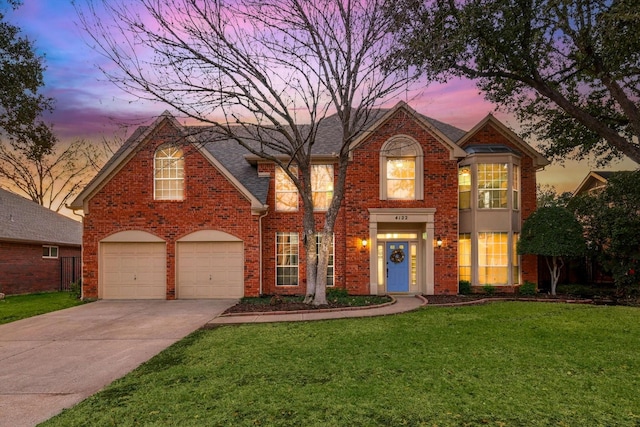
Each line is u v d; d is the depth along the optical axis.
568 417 4.95
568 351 7.79
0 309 14.42
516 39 14.51
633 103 14.88
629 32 11.78
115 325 11.14
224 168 16.27
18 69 21.75
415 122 17.06
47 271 22.78
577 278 20.06
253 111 13.95
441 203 16.83
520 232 17.55
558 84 16.14
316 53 14.30
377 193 16.94
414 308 13.13
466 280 17.33
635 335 9.07
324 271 13.90
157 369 7.10
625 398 5.52
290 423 4.82
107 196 16.42
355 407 5.25
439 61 14.00
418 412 5.09
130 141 18.33
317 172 17.55
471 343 8.41
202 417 5.02
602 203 16.75
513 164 17.53
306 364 7.11
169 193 16.55
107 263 16.44
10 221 21.86
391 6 13.34
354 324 10.59
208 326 10.84
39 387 6.34
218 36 13.36
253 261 16.23
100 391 6.05
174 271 16.22
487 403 5.36
